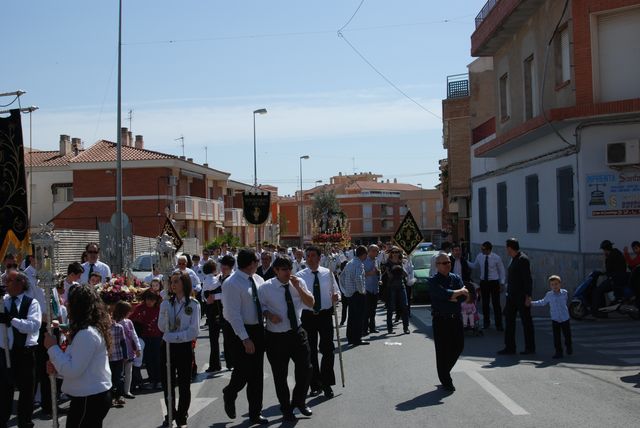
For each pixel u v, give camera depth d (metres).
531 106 22.91
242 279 8.53
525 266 12.75
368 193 113.19
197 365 13.22
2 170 10.38
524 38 23.02
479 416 8.34
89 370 5.99
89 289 6.11
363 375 11.33
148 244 35.84
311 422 8.42
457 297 9.84
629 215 17.45
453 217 43.44
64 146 53.47
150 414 9.45
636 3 17.23
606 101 17.75
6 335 8.42
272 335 8.70
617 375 10.53
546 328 16.25
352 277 14.87
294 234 116.12
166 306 8.57
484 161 29.39
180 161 48.25
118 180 25.44
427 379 10.76
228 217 61.94
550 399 9.10
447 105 37.47
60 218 47.12
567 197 19.36
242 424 8.54
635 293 15.97
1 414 8.39
